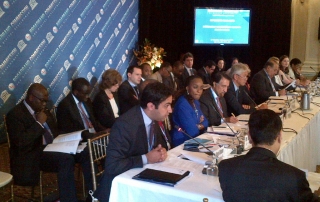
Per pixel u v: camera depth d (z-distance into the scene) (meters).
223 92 3.40
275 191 1.37
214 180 1.79
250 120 1.54
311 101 4.41
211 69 6.50
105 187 1.96
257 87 4.79
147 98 1.97
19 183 2.66
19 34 4.41
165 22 7.74
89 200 2.88
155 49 6.77
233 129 2.85
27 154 2.69
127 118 2.02
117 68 6.41
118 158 1.93
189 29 7.85
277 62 4.90
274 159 1.46
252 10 7.66
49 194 3.13
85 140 3.05
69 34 5.22
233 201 1.44
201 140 2.45
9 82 4.32
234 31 7.61
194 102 3.05
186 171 1.87
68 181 2.66
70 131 3.28
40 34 4.72
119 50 6.43
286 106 3.58
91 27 5.66
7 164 3.74
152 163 2.00
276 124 1.50
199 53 7.97
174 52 7.93
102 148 2.41
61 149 2.66
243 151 2.28
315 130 3.73
